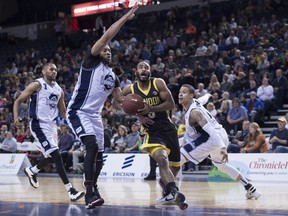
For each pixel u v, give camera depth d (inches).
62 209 229.0
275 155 458.9
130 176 527.5
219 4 938.7
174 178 254.5
